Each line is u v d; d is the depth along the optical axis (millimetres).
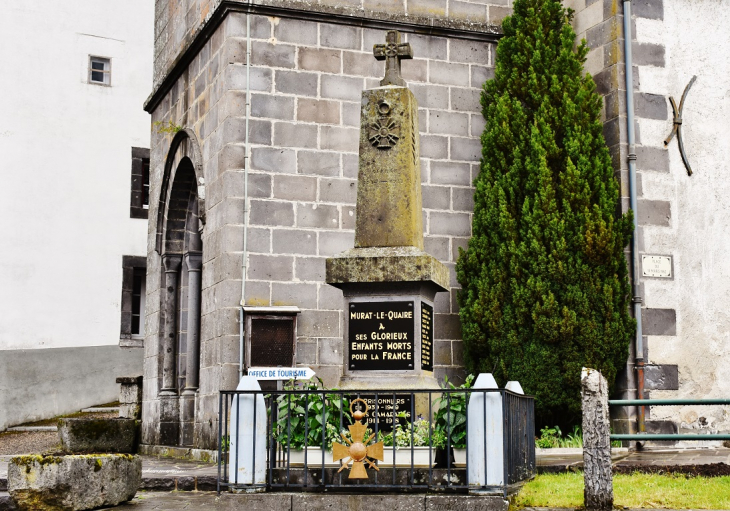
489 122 15227
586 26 15438
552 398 13961
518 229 14562
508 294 14461
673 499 9273
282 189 14898
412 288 10414
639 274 14508
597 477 9016
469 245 15016
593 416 9109
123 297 26062
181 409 17156
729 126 15367
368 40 15508
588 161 14273
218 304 14727
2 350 24078
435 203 15492
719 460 11922
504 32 15766
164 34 18969
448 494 8922
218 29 15555
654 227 14719
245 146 14852
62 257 25484
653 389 14367
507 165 14945
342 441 9547
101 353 25578
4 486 11562
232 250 14594
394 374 10328
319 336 14703
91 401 25250
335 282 10461
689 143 15094
